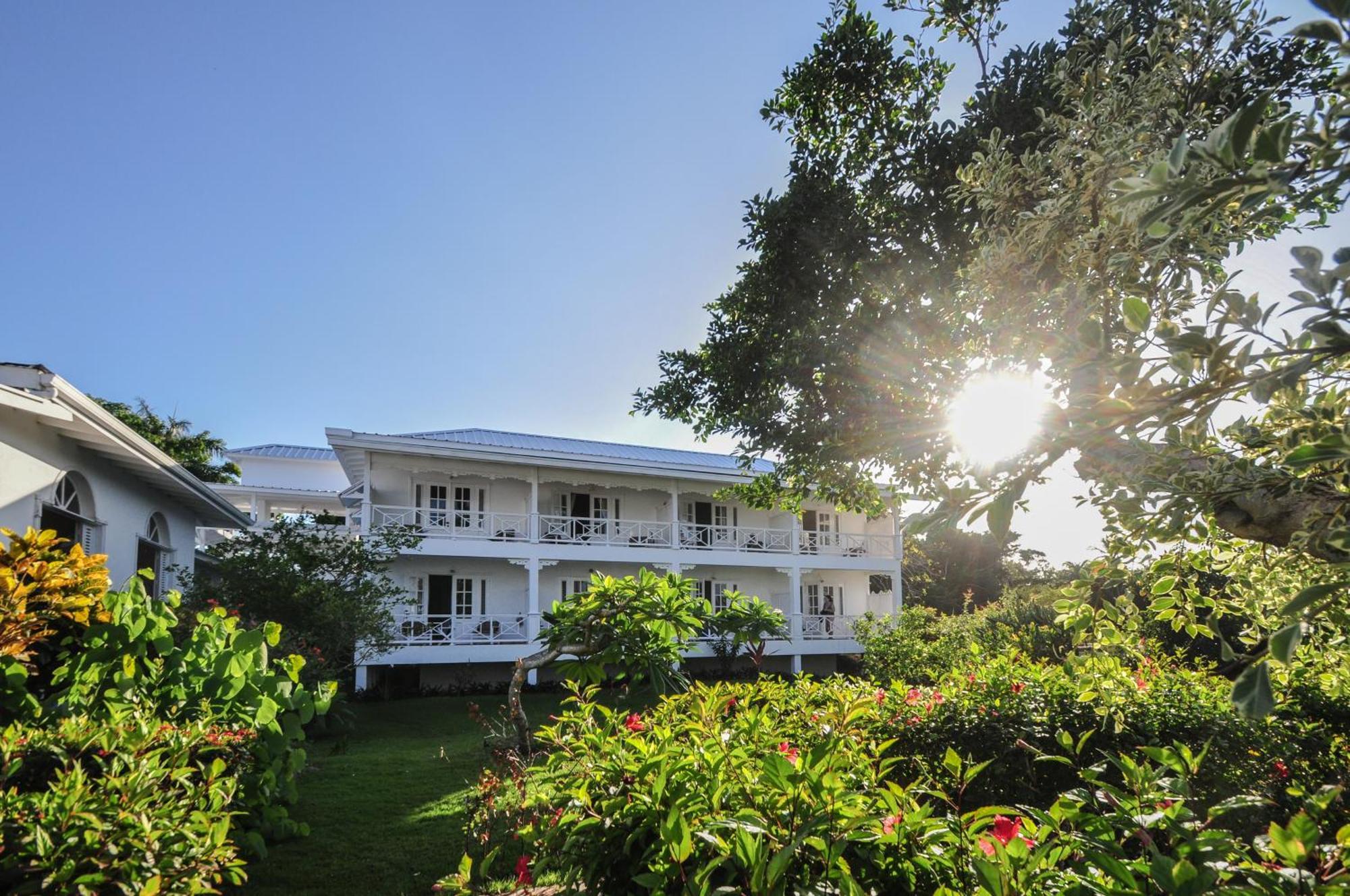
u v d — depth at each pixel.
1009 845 1.69
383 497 21.34
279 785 5.71
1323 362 1.44
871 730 4.70
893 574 24.39
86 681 4.98
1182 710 5.20
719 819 2.08
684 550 21.36
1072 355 1.75
